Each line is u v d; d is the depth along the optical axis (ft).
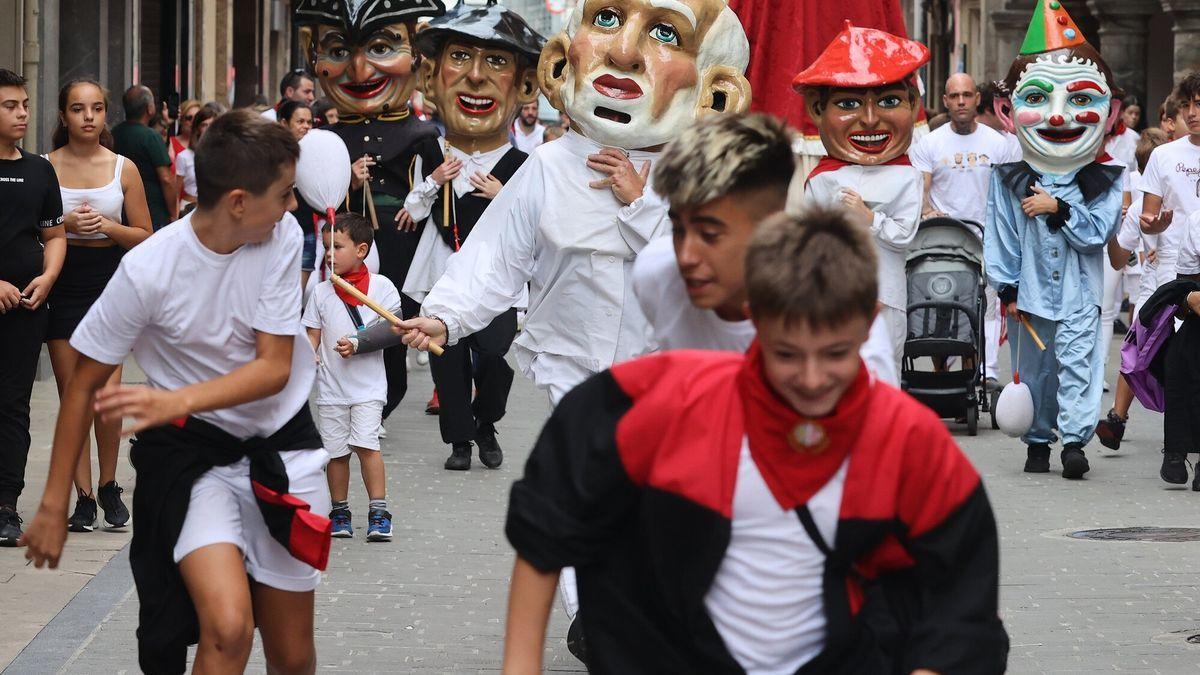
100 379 15.70
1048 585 26.16
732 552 11.32
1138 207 40.68
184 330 15.66
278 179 15.30
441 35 37.37
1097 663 21.86
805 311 10.40
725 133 12.57
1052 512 32.24
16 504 28.22
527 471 11.69
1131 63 94.07
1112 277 47.91
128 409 14.79
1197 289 34.45
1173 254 40.06
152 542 15.85
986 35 120.78
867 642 11.37
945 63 168.25
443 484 34.76
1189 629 23.52
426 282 37.09
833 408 11.05
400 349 35.86
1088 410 35.81
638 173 22.20
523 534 11.53
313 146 32.94
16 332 27.53
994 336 47.60
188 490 15.74
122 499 31.60
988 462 38.22
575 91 22.08
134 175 29.27
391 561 27.48
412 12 38.65
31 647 21.76
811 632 11.41
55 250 27.91
